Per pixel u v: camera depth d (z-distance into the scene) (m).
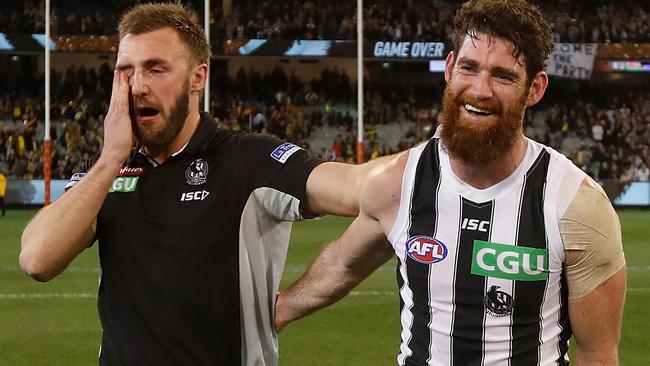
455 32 2.41
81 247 2.80
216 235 2.79
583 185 2.42
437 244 2.49
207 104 17.61
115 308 2.83
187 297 2.77
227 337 2.81
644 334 8.13
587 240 2.39
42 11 28.77
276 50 28.86
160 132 2.78
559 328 2.49
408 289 2.59
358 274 2.95
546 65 2.43
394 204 2.58
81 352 7.34
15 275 11.85
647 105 31.97
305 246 15.66
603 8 31.44
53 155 26.36
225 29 28.88
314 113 31.00
